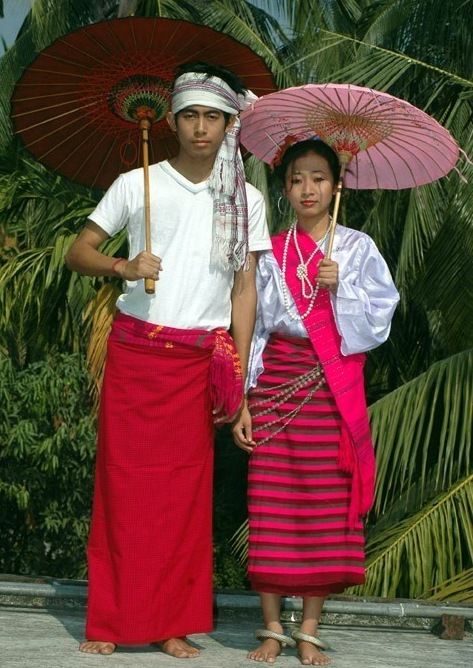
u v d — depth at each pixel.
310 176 4.29
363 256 4.33
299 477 4.21
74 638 4.27
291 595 4.21
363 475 4.21
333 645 4.45
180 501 4.12
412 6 10.07
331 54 11.30
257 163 10.24
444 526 7.92
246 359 4.28
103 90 4.35
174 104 4.11
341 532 4.20
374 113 4.32
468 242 9.03
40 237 11.03
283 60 13.10
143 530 4.07
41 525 11.68
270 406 4.25
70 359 10.79
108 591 4.09
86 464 11.32
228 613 4.84
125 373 4.12
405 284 9.57
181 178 4.14
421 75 10.11
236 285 4.28
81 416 11.16
